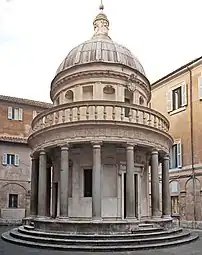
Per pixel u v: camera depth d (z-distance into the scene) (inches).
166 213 961.5
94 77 978.1
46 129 883.4
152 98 1621.6
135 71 1019.3
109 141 837.8
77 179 916.6
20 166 1583.4
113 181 907.4
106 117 848.3
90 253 677.3
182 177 1378.0
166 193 972.6
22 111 1696.6
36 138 946.1
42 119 933.8
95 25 1181.1
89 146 909.8
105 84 979.3
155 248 737.6
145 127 871.7
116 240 740.7
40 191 906.1
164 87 1551.4
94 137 834.8
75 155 927.0
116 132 843.4
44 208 903.7
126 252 691.4
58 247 716.0
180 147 1406.3
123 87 992.9
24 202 1561.3
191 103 1385.3
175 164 1432.1
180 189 1380.4
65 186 837.2
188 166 1360.7
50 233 798.5
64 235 767.7
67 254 662.5
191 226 1296.8
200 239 914.7
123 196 905.5
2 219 1492.4
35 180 1027.9
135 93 1010.7
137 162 956.6
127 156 846.5
